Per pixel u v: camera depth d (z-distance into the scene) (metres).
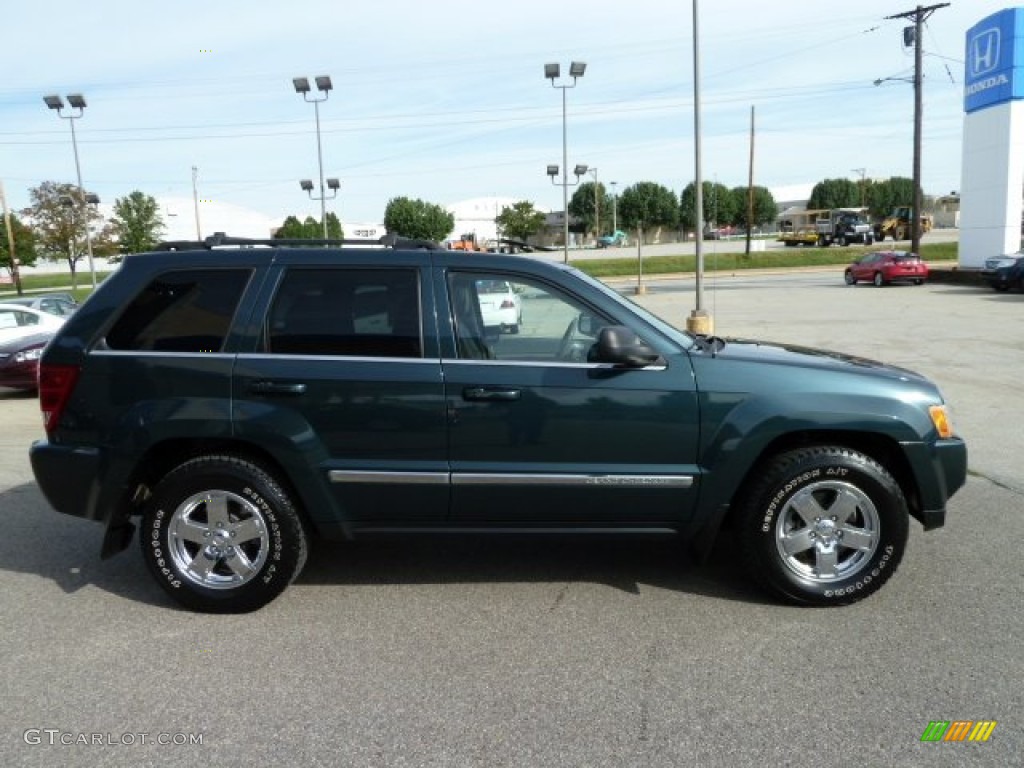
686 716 3.08
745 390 3.95
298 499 4.12
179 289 4.12
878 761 2.79
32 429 9.34
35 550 5.07
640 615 3.99
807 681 3.32
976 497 5.82
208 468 3.99
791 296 30.12
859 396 3.96
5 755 2.91
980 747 2.87
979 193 31.23
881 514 3.96
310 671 3.48
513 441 3.95
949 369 11.84
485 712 3.13
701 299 18.16
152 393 4.02
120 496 4.08
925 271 32.62
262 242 4.33
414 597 4.26
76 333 4.11
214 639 3.80
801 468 3.93
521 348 4.05
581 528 4.08
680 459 3.97
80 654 3.67
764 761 2.80
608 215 110.00
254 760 2.86
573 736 2.97
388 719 3.10
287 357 4.00
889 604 4.05
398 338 4.00
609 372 3.95
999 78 29.66
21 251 49.16
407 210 82.69
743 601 4.14
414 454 3.98
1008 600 4.08
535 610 4.07
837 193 115.44
